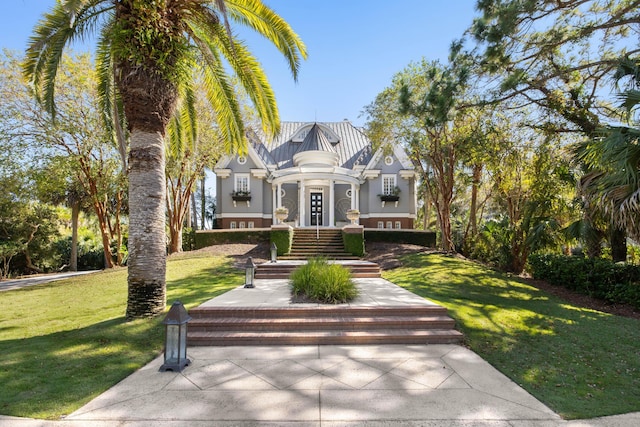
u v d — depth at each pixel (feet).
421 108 32.53
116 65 23.39
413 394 13.25
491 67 31.60
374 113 57.67
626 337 19.97
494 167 41.37
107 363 16.14
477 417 11.66
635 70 27.02
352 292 24.90
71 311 26.94
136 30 21.07
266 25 28.09
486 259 52.90
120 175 56.03
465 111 37.01
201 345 19.22
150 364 16.37
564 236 36.68
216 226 84.58
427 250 56.59
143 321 21.53
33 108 47.14
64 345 18.22
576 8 31.17
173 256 54.44
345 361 16.71
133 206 22.81
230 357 17.30
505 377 14.96
